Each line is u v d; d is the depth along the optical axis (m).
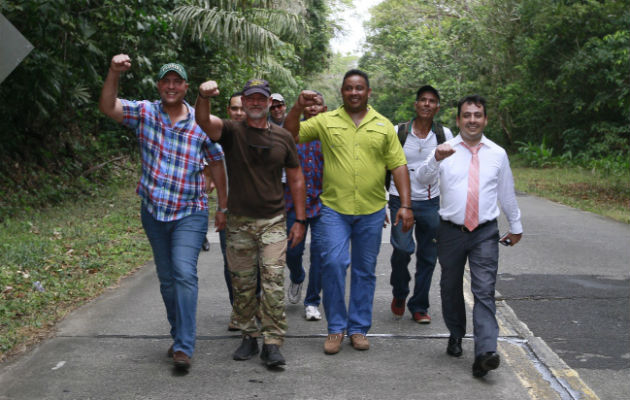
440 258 4.33
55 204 11.42
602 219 11.30
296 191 4.42
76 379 4.02
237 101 5.30
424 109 5.02
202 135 4.21
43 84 10.21
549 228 10.23
